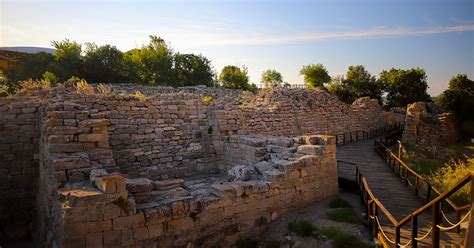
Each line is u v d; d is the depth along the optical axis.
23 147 11.69
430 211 9.95
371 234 8.42
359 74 60.00
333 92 58.62
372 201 8.57
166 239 7.70
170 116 14.66
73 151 9.33
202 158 14.94
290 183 10.22
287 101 23.50
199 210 8.20
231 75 57.09
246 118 18.73
